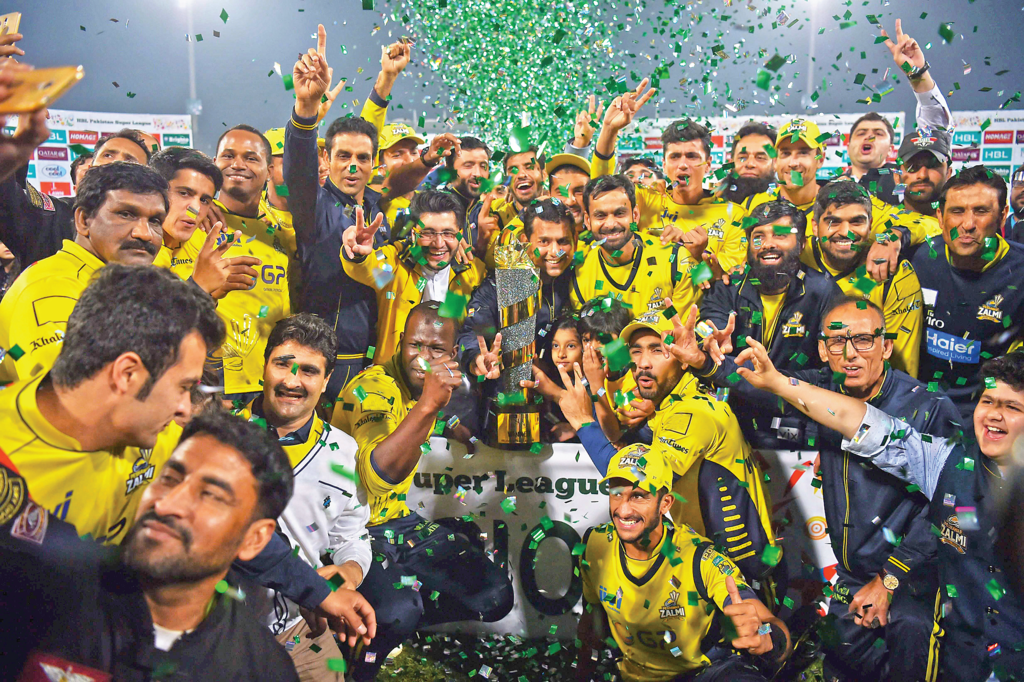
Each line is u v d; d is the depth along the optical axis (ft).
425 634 9.68
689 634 7.88
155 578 4.60
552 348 9.84
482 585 9.43
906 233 11.50
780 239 10.27
